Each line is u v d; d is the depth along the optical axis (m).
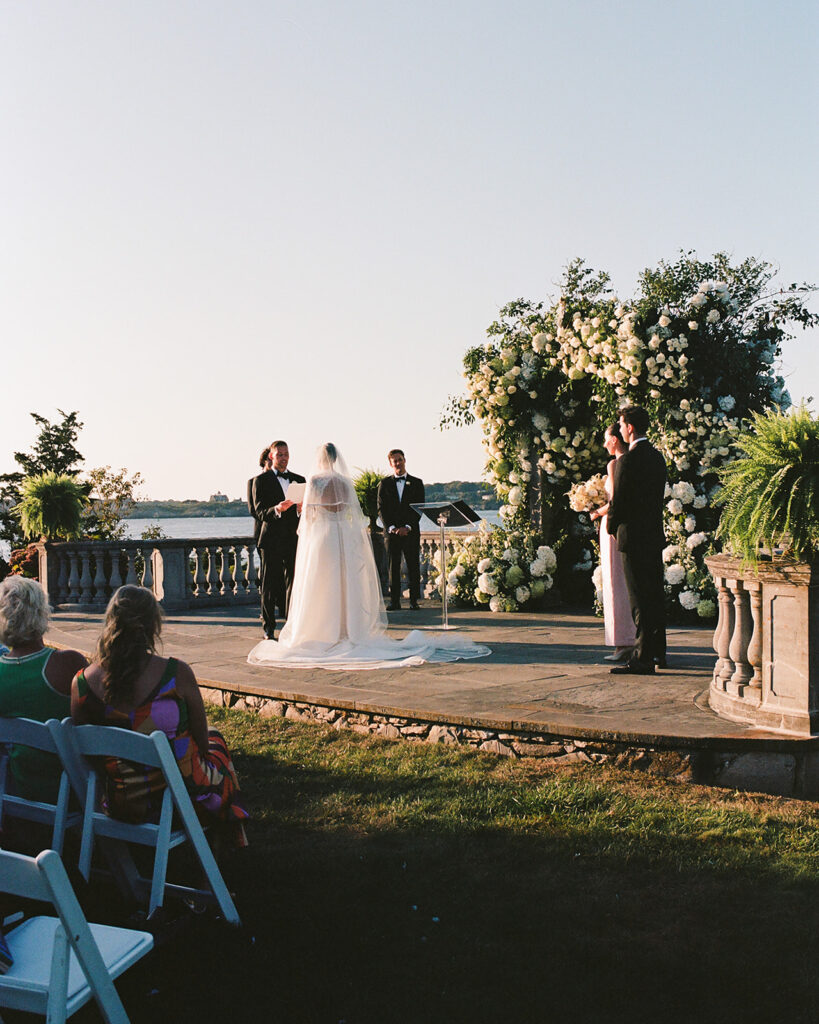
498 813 4.79
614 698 6.47
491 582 12.33
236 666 8.33
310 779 5.48
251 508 10.45
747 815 4.68
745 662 5.68
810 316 11.21
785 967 3.19
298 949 3.37
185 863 4.29
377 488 14.36
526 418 12.91
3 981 2.42
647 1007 2.96
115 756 3.42
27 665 3.85
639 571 7.33
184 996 3.05
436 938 3.45
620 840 4.39
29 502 13.61
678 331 11.36
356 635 8.70
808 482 4.95
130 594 3.71
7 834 3.98
